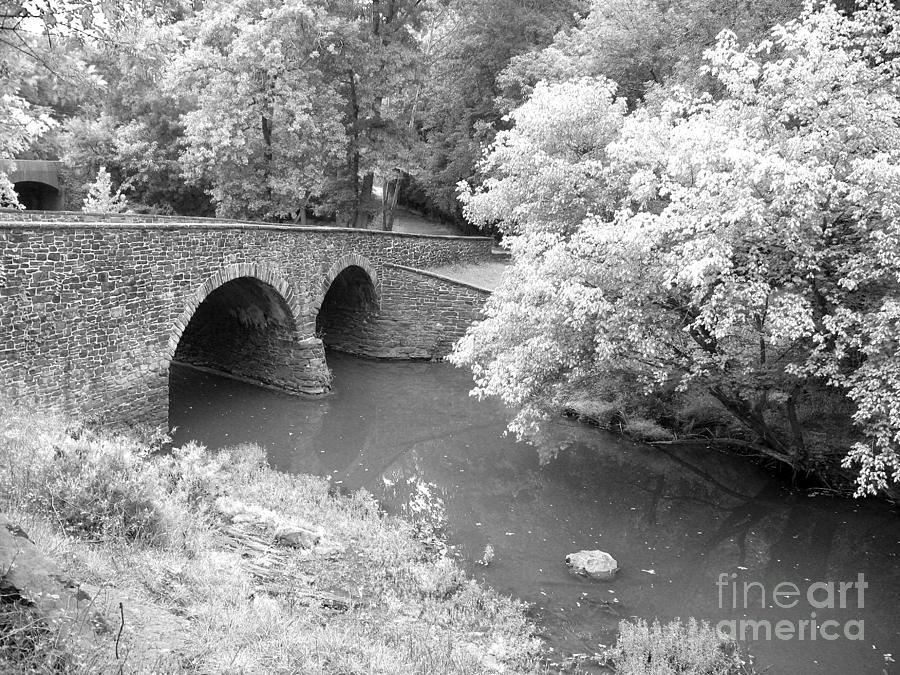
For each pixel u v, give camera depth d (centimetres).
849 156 1232
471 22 3669
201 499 1072
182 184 3634
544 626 962
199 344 2436
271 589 795
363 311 2777
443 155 3941
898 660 928
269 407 2072
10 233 1298
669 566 1202
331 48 2747
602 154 1688
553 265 1404
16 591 429
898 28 1295
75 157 3544
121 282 1547
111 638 460
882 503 1490
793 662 911
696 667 859
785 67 1302
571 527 1350
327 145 2898
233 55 2588
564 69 2889
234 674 500
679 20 2491
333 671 578
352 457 1708
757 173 1103
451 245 3186
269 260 2023
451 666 705
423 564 1091
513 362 1566
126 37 662
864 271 1176
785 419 1659
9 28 599
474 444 1848
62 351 1423
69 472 809
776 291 1251
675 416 1867
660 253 1309
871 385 1149
